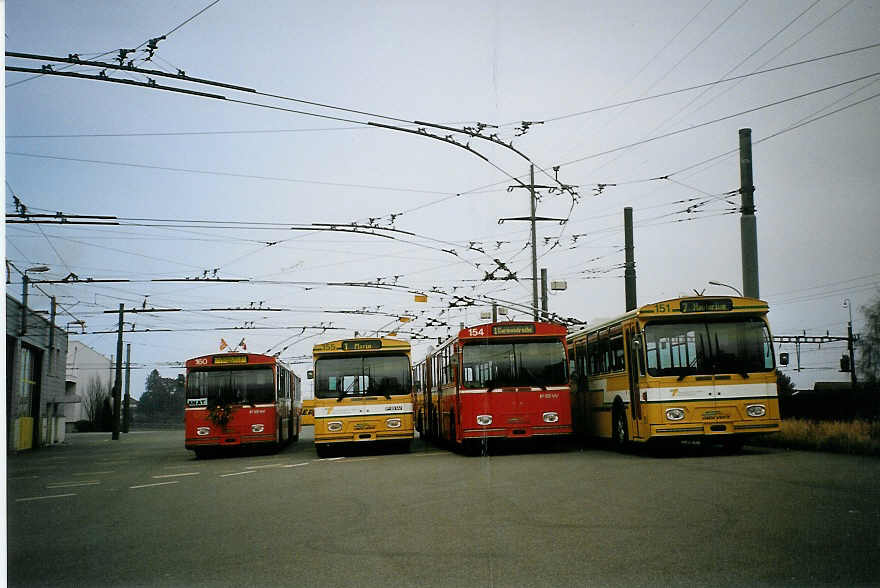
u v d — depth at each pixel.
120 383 51.25
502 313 32.94
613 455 18.17
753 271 22.17
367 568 7.12
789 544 7.36
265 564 7.50
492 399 19.81
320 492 13.24
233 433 25.62
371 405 22.69
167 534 9.62
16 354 35.50
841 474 12.22
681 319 16.95
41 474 21.83
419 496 11.98
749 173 22.48
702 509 9.41
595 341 20.98
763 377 16.66
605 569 6.70
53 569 7.77
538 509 10.06
